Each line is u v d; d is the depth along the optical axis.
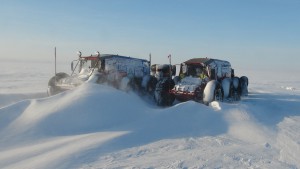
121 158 6.18
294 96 18.47
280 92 21.09
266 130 8.66
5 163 5.80
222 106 9.91
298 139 8.12
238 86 15.02
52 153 6.21
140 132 7.79
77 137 7.21
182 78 13.55
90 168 5.61
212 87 11.73
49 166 5.59
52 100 8.84
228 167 5.95
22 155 6.17
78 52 14.07
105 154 6.32
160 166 5.82
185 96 12.20
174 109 9.25
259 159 6.48
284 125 9.62
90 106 8.54
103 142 6.81
